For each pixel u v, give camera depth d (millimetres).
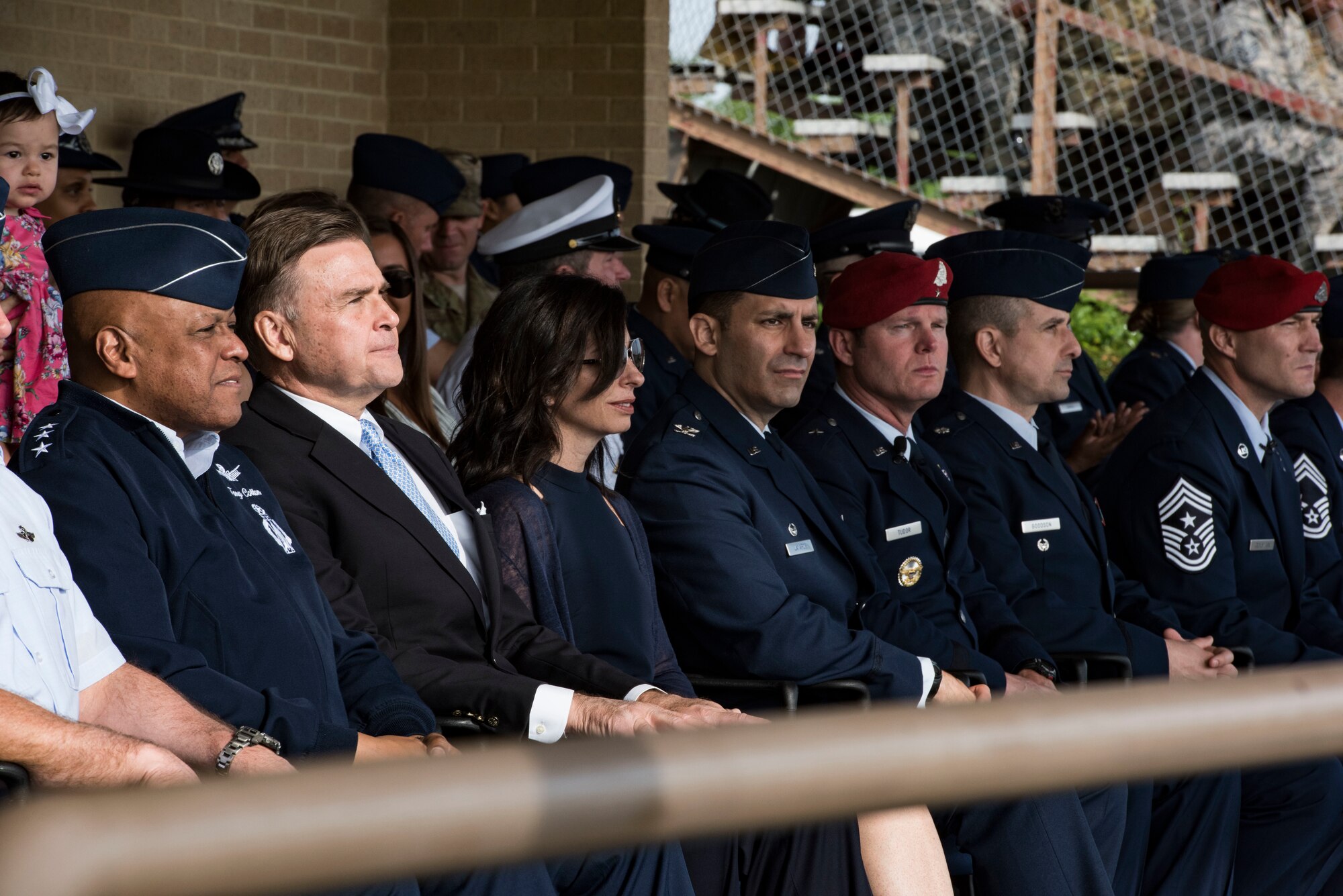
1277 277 8344
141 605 4152
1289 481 8602
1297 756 1214
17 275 6527
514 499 5703
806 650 6188
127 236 4477
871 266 7395
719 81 18266
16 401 6516
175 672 4102
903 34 17719
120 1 13102
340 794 903
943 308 7383
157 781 3645
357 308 5160
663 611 6473
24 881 801
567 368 5812
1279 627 8438
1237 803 7277
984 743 1077
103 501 4199
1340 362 9492
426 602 5199
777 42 18141
